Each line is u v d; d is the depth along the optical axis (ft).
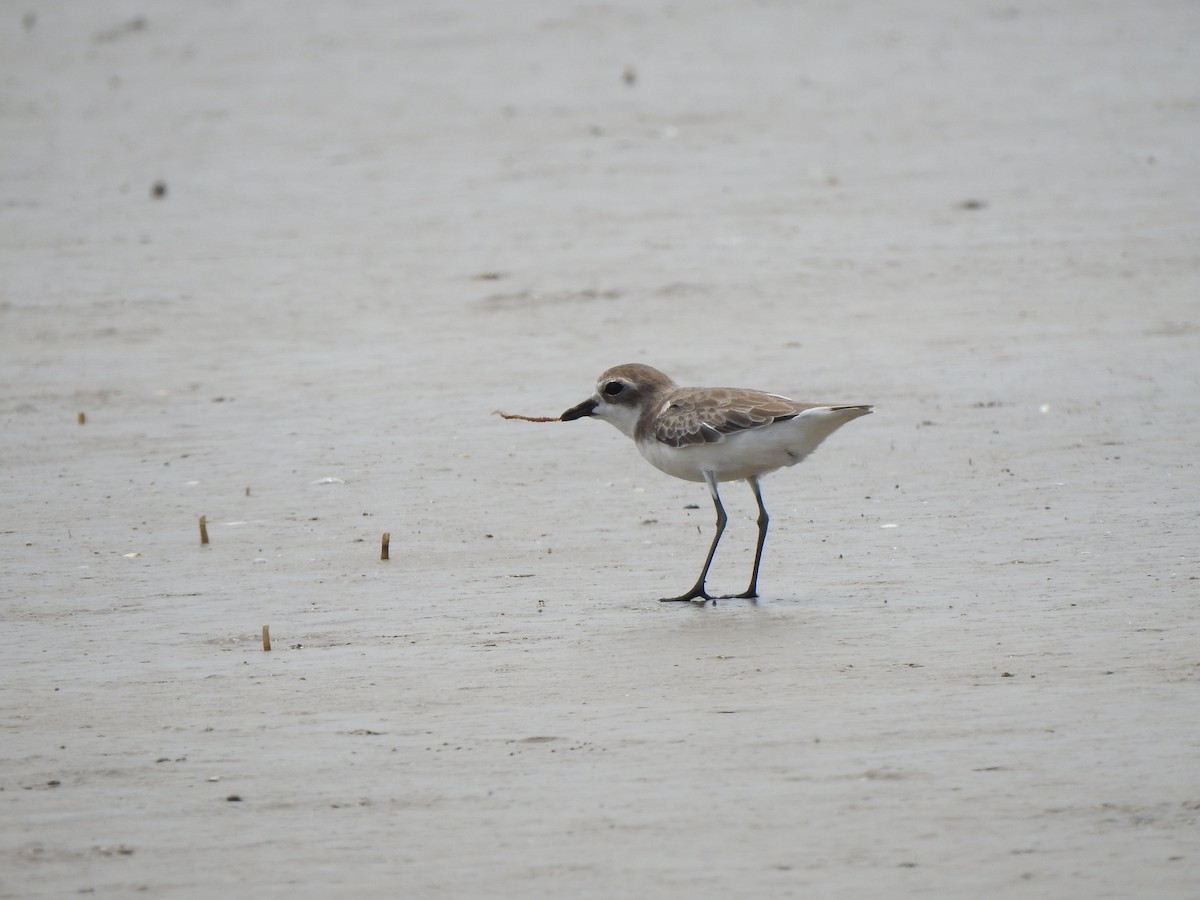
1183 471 46.57
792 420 36.65
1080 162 98.43
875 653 32.81
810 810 25.13
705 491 47.29
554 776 26.89
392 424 55.72
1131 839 23.73
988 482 46.52
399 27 162.81
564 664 32.89
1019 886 22.45
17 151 124.26
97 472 51.16
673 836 24.40
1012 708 29.25
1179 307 67.21
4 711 30.99
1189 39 136.77
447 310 73.26
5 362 66.85
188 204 101.86
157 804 26.25
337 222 94.12
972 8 154.92
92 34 170.81
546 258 82.17
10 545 43.65
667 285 75.51
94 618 37.22
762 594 37.73
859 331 66.13
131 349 68.39
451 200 98.27
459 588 38.93
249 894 23.04
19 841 24.98
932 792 25.62
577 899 22.57
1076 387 56.54
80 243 91.61
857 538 42.01
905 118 114.83
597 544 42.57
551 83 134.62
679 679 31.65
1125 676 30.73
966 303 69.72
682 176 101.04
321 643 34.91
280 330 70.95
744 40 147.43
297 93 138.51
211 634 35.81
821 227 85.76
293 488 48.75
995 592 36.78
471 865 23.70
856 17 153.99
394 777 27.07
